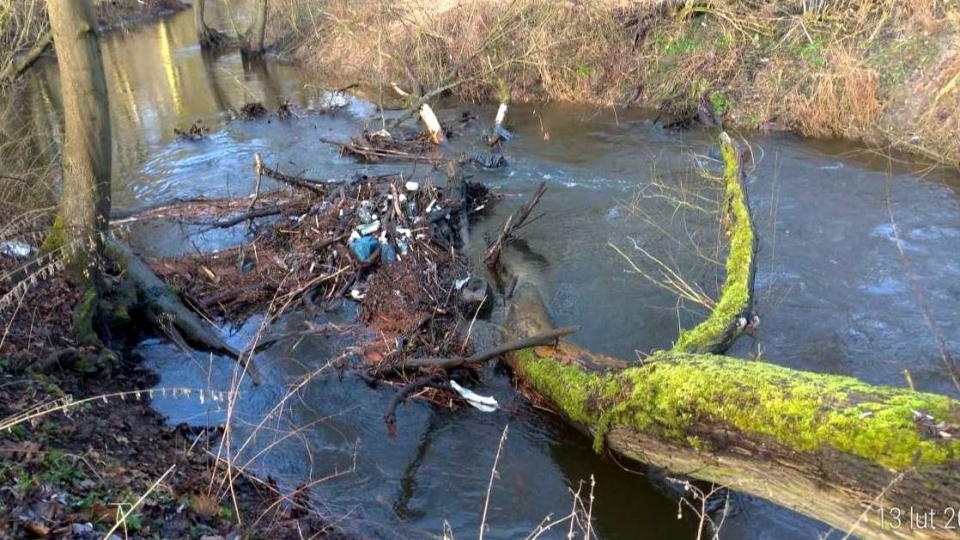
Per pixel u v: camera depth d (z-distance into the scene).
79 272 6.89
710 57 14.81
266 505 4.87
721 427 4.43
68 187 6.79
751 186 10.84
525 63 16.66
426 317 7.50
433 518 5.17
